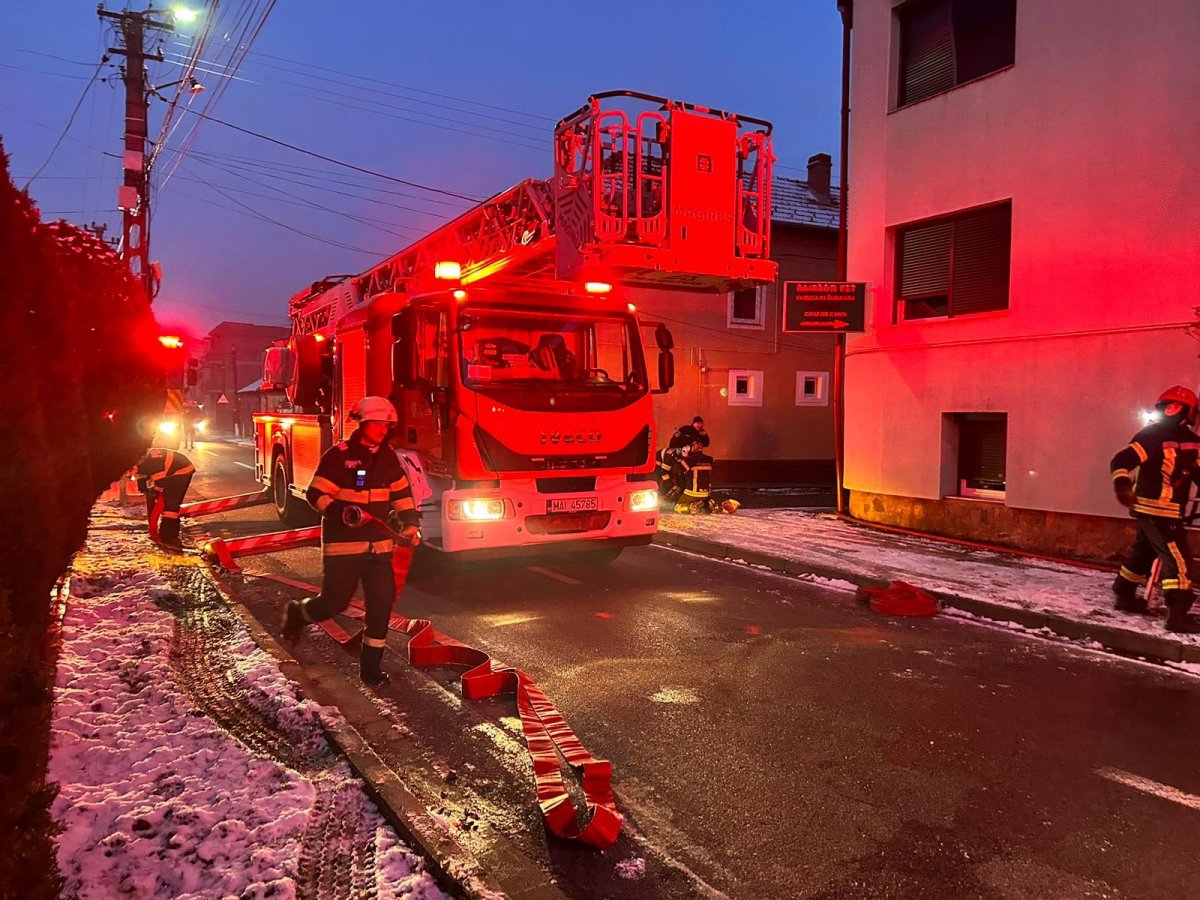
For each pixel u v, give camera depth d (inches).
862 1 467.5
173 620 240.2
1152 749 167.9
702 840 131.4
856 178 473.4
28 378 106.7
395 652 228.2
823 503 635.5
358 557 197.9
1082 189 356.8
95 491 215.5
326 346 407.5
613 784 150.9
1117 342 345.1
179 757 145.8
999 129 391.5
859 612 280.2
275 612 274.2
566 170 326.6
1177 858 126.4
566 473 299.0
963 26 414.9
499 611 275.6
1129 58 339.0
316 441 395.5
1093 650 238.8
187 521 487.8
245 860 114.0
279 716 171.0
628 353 323.3
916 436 437.1
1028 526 384.5
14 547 102.7
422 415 308.7
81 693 175.0
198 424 2278.5
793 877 121.0
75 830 119.5
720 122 317.1
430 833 121.0
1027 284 380.5
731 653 230.8
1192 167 319.9
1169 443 244.2
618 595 300.7
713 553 396.8
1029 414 379.9
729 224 319.3
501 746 166.2
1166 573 242.8
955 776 154.8
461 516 283.0
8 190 103.7
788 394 818.2
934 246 435.8
